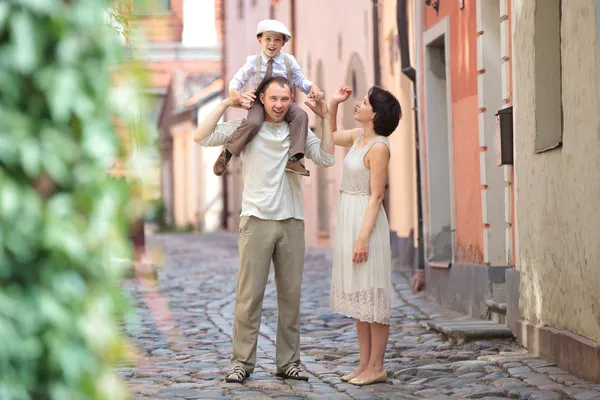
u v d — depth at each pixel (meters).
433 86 17.02
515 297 11.88
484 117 13.71
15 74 3.18
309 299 17.62
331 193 30.12
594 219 9.03
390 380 9.64
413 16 19.62
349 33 27.59
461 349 11.50
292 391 9.08
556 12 10.87
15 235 3.14
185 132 62.59
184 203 63.53
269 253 9.52
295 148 9.43
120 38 3.45
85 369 3.32
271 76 9.59
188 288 20.33
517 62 11.52
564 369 9.76
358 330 9.65
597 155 8.91
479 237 14.05
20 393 3.15
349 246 9.37
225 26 55.22
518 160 11.59
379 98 9.45
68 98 3.22
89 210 3.32
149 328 13.79
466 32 14.59
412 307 15.83
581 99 9.34
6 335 3.10
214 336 13.24
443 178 16.88
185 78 65.31
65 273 3.26
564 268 9.98
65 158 3.24
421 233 17.86
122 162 3.40
